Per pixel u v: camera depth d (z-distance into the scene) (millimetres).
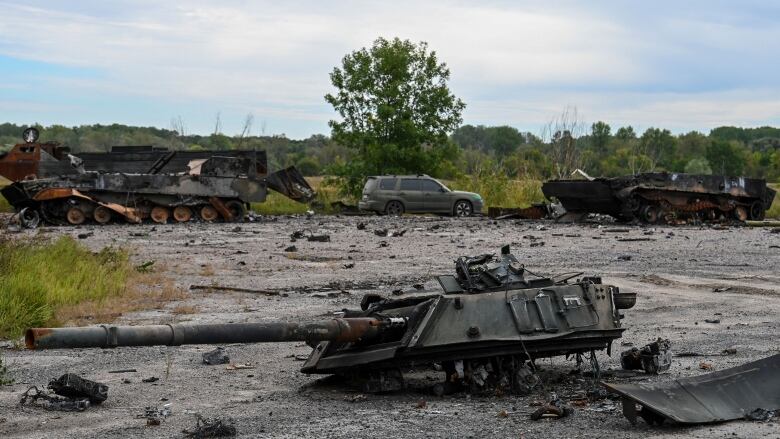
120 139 99562
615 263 20375
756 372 8312
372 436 7328
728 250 23234
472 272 9383
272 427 7680
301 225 32844
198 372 10164
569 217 35281
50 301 13992
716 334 12383
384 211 40344
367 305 9555
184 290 16219
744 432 7266
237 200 35875
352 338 8242
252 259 21156
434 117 47500
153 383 9570
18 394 8922
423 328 8578
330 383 9562
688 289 16781
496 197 46281
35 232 28406
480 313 8867
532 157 58375
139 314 13805
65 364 10539
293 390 9234
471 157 64688
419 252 22609
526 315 9000
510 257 9664
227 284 17172
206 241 25719
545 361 10758
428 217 38250
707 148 99188
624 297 10016
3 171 37094
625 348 11500
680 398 7777
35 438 7320
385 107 46031
